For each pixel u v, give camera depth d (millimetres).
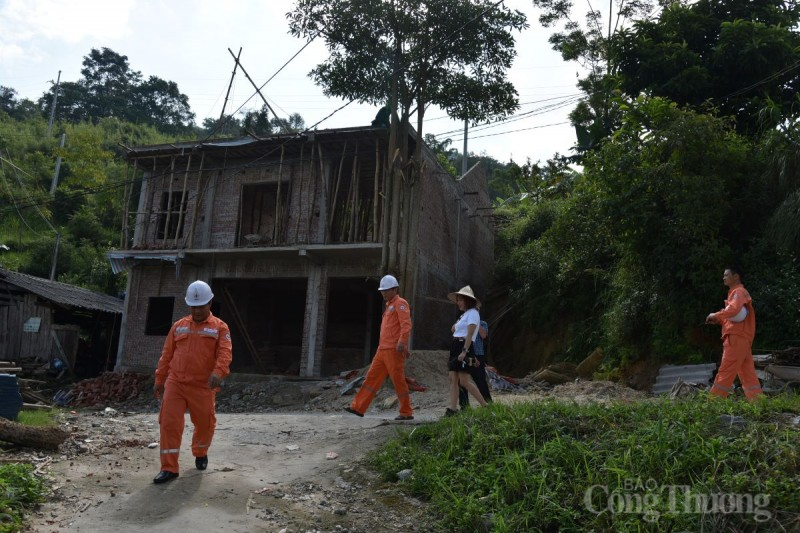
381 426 8008
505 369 21375
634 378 13781
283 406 14578
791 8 18500
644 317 14000
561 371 15398
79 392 18062
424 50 16094
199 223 19703
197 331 5949
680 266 12820
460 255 22594
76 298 23688
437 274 19938
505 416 6523
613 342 14742
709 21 17969
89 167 43062
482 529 4930
